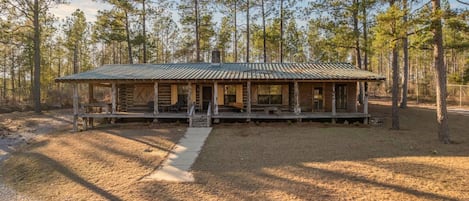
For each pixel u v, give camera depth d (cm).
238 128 1570
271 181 777
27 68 3850
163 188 758
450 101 3041
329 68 1897
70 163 1000
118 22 2881
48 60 4175
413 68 5094
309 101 1953
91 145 1233
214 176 830
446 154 980
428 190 684
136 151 1114
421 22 1136
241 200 678
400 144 1136
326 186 730
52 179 876
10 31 2445
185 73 1791
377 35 1268
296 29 3384
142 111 2031
